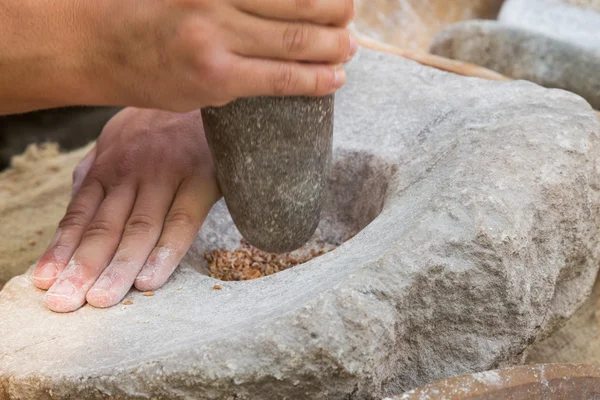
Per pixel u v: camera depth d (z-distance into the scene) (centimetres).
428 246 74
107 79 71
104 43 69
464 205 76
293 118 76
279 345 70
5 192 124
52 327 78
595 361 98
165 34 68
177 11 67
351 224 94
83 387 72
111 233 84
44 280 81
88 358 74
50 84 72
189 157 90
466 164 81
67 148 139
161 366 71
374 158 91
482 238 75
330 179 94
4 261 106
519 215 77
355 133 94
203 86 69
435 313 76
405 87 98
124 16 68
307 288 74
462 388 70
